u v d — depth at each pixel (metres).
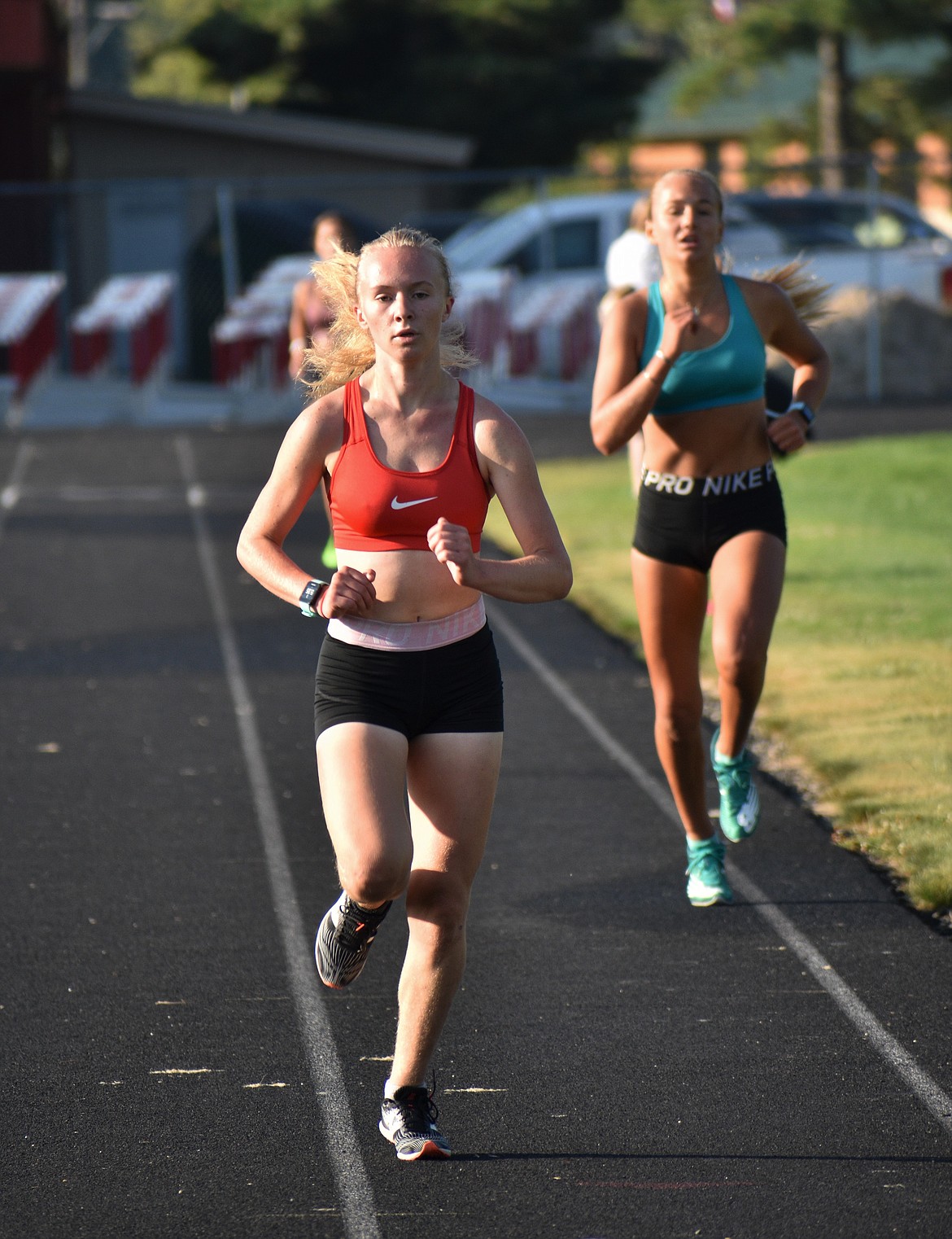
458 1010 14.87
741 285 17.11
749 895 17.66
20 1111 13.02
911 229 70.31
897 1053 13.88
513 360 64.38
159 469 48.72
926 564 34.19
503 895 17.75
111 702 25.98
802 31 103.38
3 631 30.70
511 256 68.62
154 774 22.31
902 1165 12.01
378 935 16.77
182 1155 12.27
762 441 17.09
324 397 11.88
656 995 15.15
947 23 100.88
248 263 79.69
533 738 23.88
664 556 17.08
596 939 16.50
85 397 59.25
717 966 15.78
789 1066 13.66
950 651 26.94
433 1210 11.46
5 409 58.03
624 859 18.86
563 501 42.78
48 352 62.12
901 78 112.38
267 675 27.64
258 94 119.50
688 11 112.25
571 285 64.75
